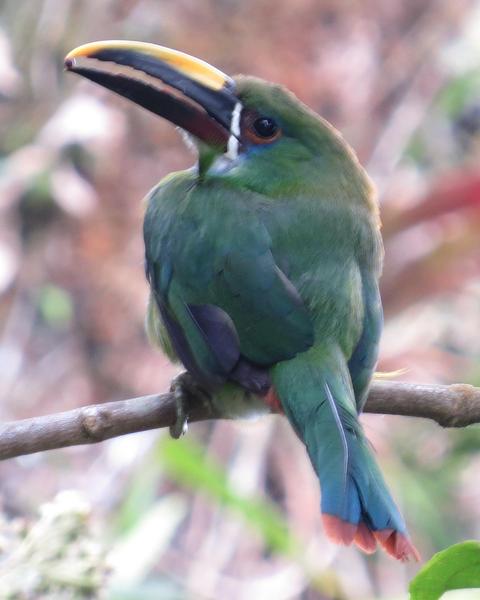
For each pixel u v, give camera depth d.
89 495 12.23
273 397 7.32
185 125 8.26
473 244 12.63
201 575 11.74
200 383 7.51
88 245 13.98
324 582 10.49
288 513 12.29
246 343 7.41
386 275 12.80
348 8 15.16
